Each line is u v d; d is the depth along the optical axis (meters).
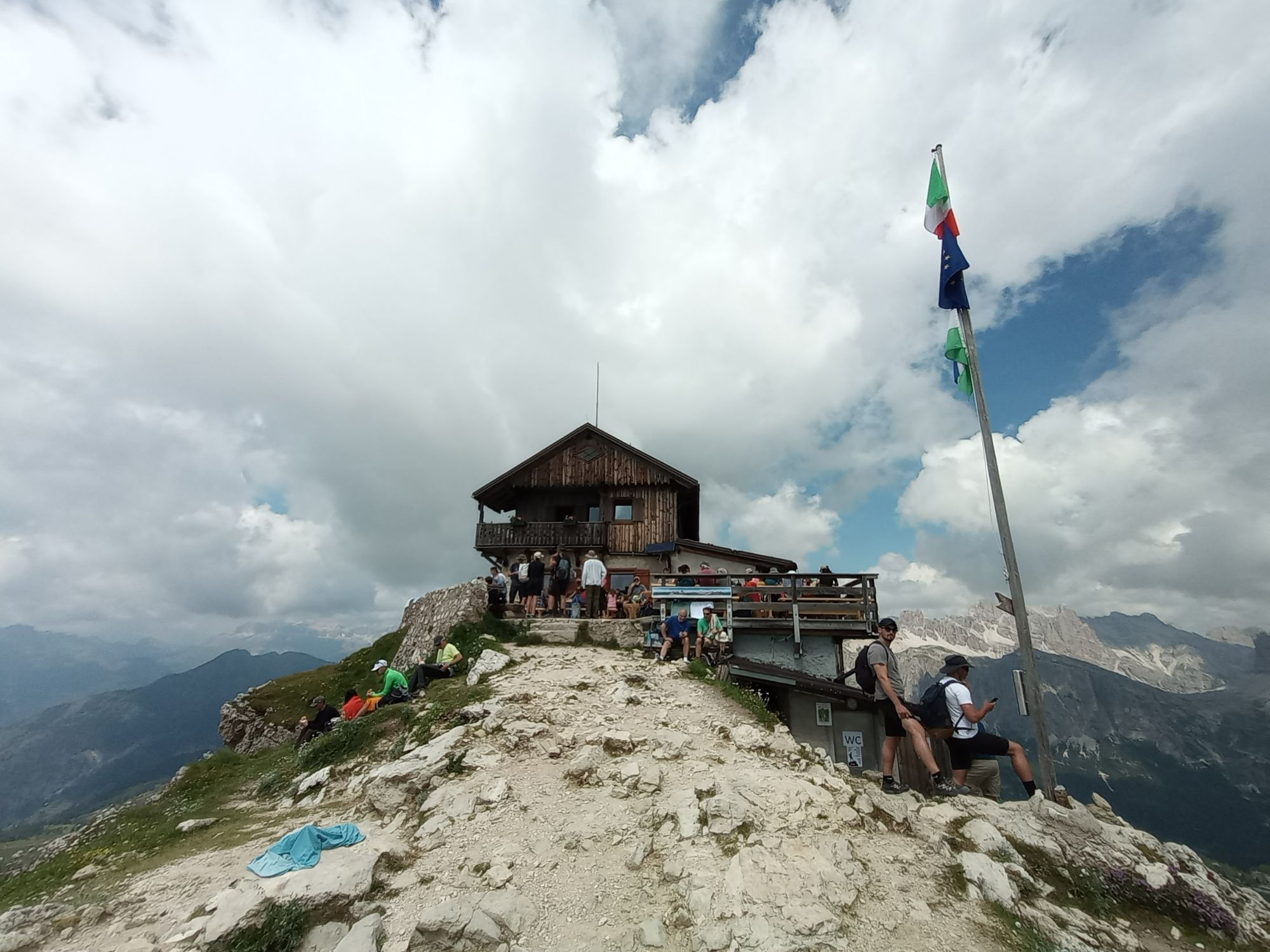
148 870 7.23
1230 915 6.26
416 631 22.69
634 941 5.34
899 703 8.77
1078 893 6.36
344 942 5.29
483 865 6.44
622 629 18.75
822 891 5.75
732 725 10.83
